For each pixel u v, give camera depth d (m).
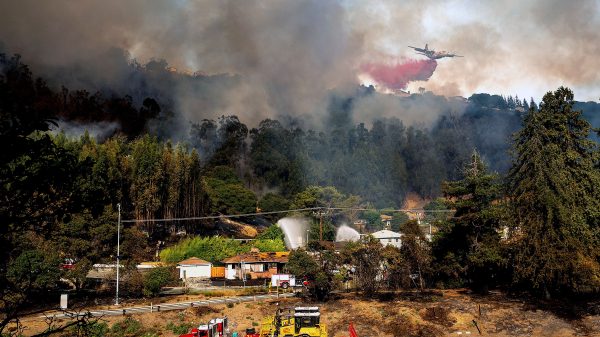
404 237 63.38
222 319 48.59
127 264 65.62
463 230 64.75
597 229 57.66
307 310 41.72
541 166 58.41
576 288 53.22
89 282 68.56
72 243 64.56
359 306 57.62
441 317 53.62
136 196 105.12
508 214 60.84
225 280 78.94
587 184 59.22
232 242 102.44
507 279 65.31
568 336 48.31
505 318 52.56
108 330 49.16
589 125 62.41
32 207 10.38
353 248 64.31
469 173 66.69
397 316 54.03
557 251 54.66
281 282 73.81
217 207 140.12
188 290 70.25
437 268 64.19
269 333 43.31
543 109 61.72
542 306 54.88
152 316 54.72
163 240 108.69
